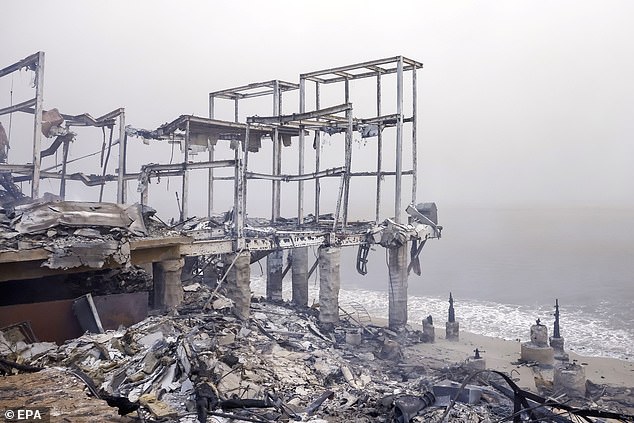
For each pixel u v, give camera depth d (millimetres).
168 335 13500
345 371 15188
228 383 10547
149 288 17672
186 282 21750
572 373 18938
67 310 14211
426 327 27125
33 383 7488
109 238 15070
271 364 14109
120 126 25547
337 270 24500
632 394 19531
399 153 29125
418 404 8945
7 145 27609
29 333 13234
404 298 27375
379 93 31844
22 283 14820
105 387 9859
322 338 21531
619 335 32125
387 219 27672
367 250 27656
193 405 9234
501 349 26656
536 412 7672
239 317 19844
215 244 19531
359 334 22734
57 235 14391
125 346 12375
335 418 9797
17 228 13930
